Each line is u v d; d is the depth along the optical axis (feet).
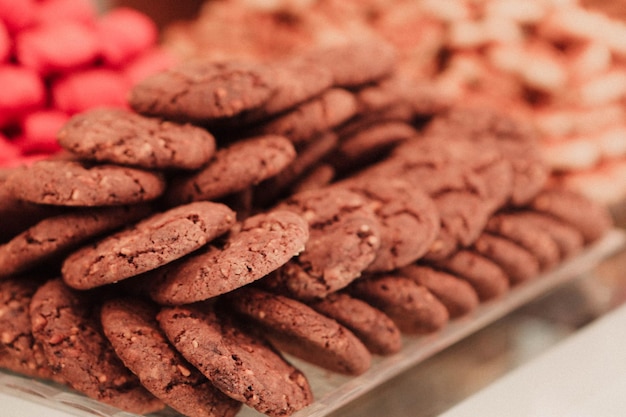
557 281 1.70
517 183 1.71
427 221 1.49
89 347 1.36
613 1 2.18
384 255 1.45
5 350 1.42
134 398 1.34
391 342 1.43
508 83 2.17
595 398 1.41
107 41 1.86
